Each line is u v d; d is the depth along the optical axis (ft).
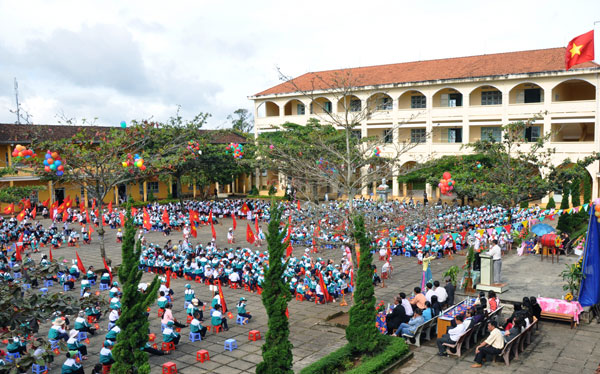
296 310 69.67
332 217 69.00
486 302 56.39
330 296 74.02
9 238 119.96
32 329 33.60
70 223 150.41
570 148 152.15
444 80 167.63
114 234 134.00
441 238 103.35
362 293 47.09
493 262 67.36
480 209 132.98
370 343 46.75
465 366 46.80
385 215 69.41
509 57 173.27
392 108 181.37
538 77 154.30
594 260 56.44
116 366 35.96
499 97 169.37
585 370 44.93
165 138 139.13
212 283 84.64
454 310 56.18
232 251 95.25
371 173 66.49
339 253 105.50
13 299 32.94
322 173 66.33
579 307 56.49
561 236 90.89
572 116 151.64
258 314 67.92
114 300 60.95
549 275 74.23
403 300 55.77
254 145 160.35
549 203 142.92
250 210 153.28
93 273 84.17
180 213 149.59
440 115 172.45
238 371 48.67
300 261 90.74
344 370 45.50
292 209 97.30
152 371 48.80
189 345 56.08
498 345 46.16
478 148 111.75
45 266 40.34
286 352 39.09
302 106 209.46
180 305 72.49
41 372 48.24
